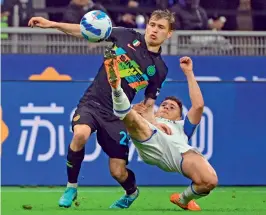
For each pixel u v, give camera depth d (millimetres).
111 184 30797
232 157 31453
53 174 30703
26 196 26922
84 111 22047
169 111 22031
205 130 31297
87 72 32531
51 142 30688
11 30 32906
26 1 34469
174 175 31188
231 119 31453
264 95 31594
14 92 30516
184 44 33688
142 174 30953
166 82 30750
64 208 22328
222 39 33938
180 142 21516
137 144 21453
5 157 30500
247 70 33438
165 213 20953
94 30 20828
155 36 21938
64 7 34469
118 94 19891
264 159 31594
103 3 35031
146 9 35344
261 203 25266
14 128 30516
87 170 30641
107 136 22266
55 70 32438
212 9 35469
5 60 32219
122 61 21984
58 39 33250
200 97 21859
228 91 31422
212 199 26359
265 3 35656
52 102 30672
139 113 22234
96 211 21422
